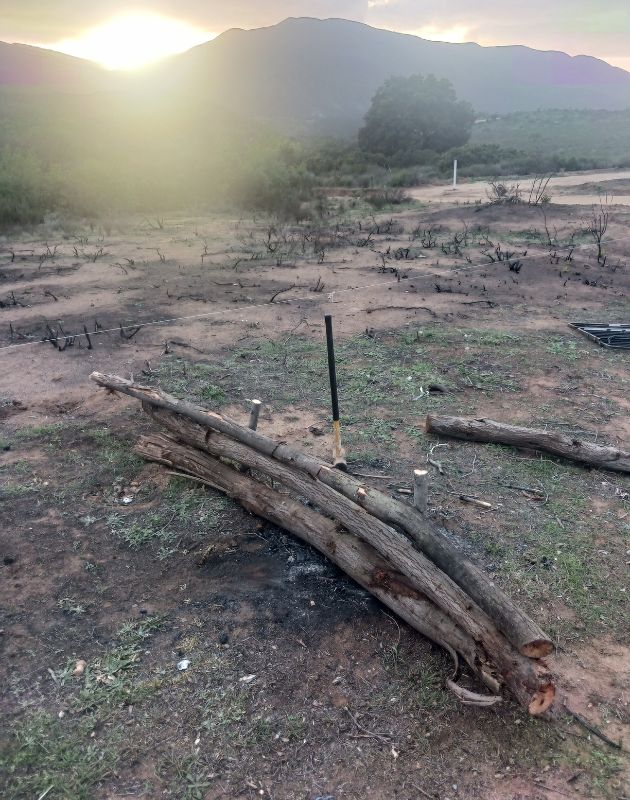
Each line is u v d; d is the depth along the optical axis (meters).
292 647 3.54
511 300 10.45
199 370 7.33
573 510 4.78
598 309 10.02
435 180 30.00
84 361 7.69
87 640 3.60
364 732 3.07
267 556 4.27
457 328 8.95
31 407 6.46
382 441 5.75
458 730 3.08
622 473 5.31
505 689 3.21
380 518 3.84
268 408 6.39
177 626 3.70
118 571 4.15
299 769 2.91
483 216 17.08
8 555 4.27
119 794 2.80
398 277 11.70
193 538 4.46
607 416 6.33
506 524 4.57
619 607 3.84
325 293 10.83
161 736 3.05
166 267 12.80
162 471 5.25
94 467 5.34
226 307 10.01
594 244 13.95
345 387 6.93
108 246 15.02
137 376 7.17
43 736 3.04
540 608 3.81
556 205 17.69
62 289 11.14
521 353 7.96
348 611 3.79
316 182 27.34
